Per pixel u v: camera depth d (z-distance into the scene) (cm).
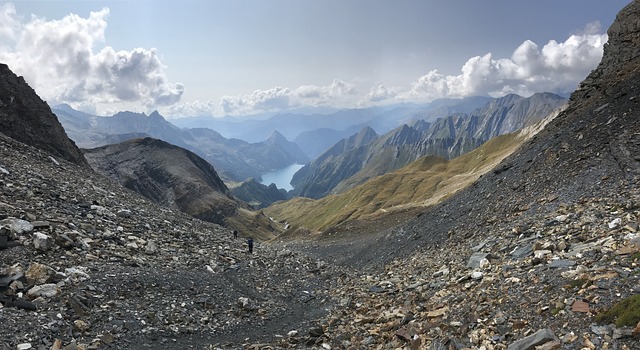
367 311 2019
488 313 1270
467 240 2892
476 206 3706
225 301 2094
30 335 1206
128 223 2908
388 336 1466
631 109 3092
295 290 2777
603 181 2350
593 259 1326
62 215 2408
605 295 1038
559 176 2938
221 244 3647
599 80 4666
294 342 1628
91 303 1533
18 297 1395
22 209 2192
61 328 1305
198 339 1576
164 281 2006
